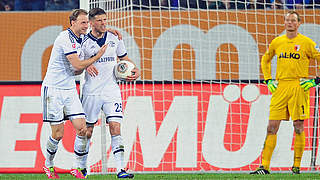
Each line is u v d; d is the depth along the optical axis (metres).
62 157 29.25
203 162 29.23
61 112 21.45
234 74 31.38
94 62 21.61
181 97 30.00
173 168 29.14
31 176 25.72
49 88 21.25
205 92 30.08
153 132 29.61
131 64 22.22
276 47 24.56
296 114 24.28
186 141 29.48
